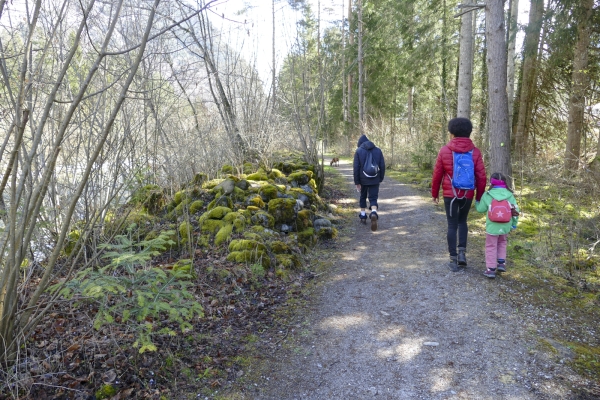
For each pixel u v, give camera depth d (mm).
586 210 6492
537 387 2900
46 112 2535
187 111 6965
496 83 7141
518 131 12336
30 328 2896
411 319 3945
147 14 5008
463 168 4723
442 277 4840
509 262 5266
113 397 2754
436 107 18125
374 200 7102
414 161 14695
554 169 7918
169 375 3064
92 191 4703
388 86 21641
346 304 4324
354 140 22547
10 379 2680
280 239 5637
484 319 3861
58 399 2688
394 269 5199
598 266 4996
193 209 6199
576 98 9680
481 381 3004
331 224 6980
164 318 3705
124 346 3178
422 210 8305
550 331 3635
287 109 9820
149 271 3225
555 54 10602
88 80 2504
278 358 3404
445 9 14266
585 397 2777
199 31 6973
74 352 3084
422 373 3141
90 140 4387
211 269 4625
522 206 7754
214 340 3562
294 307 4285
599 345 3422
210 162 7625
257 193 6566
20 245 2641
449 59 16469
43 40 3910
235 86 8523
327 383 3086
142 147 5449
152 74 4965
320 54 10102
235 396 2943
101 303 3004
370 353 3438
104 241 4816
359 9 21688
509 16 11922
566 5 9203
